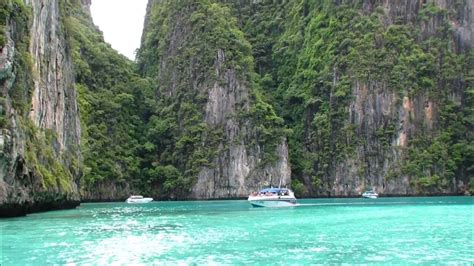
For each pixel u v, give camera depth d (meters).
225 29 131.50
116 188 115.31
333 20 136.75
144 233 35.88
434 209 61.66
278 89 142.25
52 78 61.19
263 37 152.25
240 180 118.38
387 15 133.62
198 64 129.88
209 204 89.38
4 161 39.03
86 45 131.50
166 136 127.44
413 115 124.00
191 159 120.38
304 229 38.00
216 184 118.31
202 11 135.38
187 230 37.91
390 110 124.12
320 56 135.88
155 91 139.12
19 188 41.66
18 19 46.50
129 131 125.88
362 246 29.17
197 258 25.56
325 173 124.44
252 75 130.00
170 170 119.00
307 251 27.52
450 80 128.12
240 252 27.27
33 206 47.66
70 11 142.62
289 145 128.25
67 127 68.81
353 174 121.44
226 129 122.31
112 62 136.38
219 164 119.31
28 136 46.44
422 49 130.62
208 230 37.81
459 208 63.50
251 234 34.97
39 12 55.41
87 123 116.44
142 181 121.12
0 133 38.78
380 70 126.44
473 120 124.19
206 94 125.75
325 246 29.22
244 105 123.69
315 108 131.38
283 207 69.56
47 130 56.62
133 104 130.88
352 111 125.62
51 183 51.06
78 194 68.81
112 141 120.56
